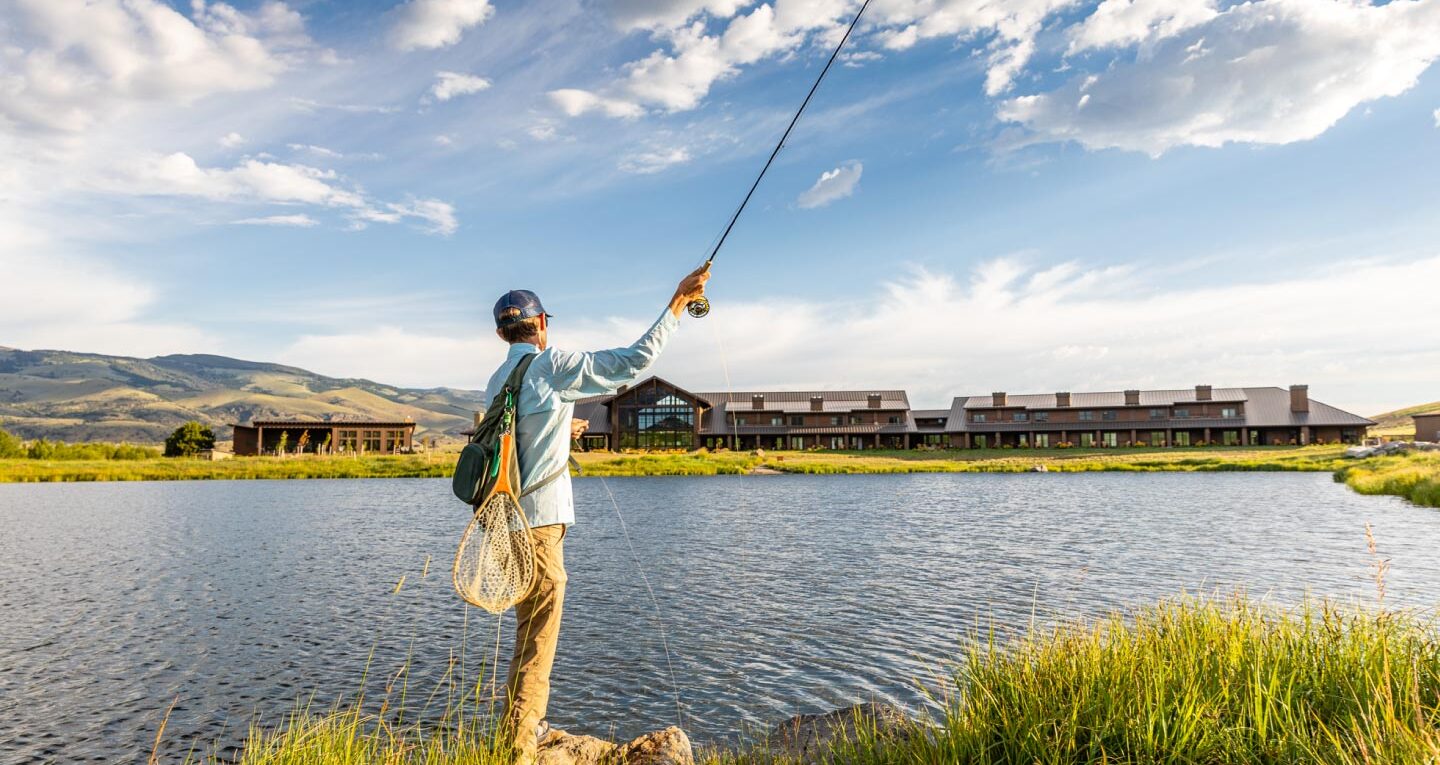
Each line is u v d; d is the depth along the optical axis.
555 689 10.45
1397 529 25.34
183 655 12.45
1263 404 101.62
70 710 10.08
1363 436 96.50
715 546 23.89
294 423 106.25
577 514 34.78
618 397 103.19
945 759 4.46
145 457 103.25
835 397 114.19
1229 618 6.21
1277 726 4.19
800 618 14.31
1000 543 24.05
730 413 108.94
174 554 23.41
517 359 4.14
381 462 81.44
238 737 9.16
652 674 11.05
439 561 21.91
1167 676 4.84
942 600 15.74
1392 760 3.54
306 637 13.49
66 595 17.25
